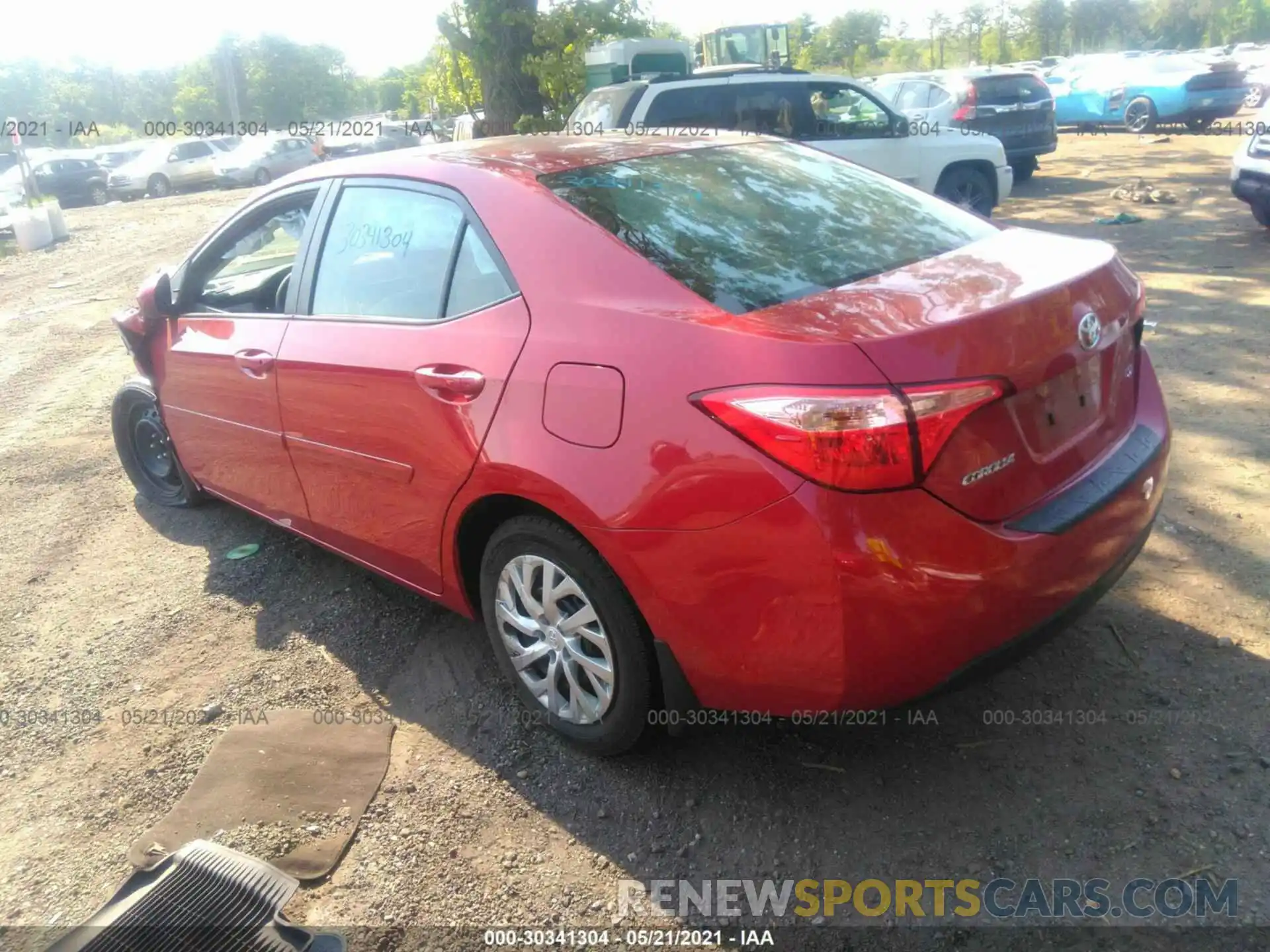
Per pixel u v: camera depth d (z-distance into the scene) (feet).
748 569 7.70
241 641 12.56
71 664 12.32
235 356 12.66
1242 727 9.46
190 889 8.27
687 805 9.22
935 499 7.47
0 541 16.07
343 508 11.70
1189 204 37.96
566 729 9.86
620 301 8.70
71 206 99.14
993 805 8.86
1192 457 15.06
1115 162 52.70
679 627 8.27
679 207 9.91
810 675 7.74
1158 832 8.41
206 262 14.11
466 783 9.75
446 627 12.46
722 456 7.66
